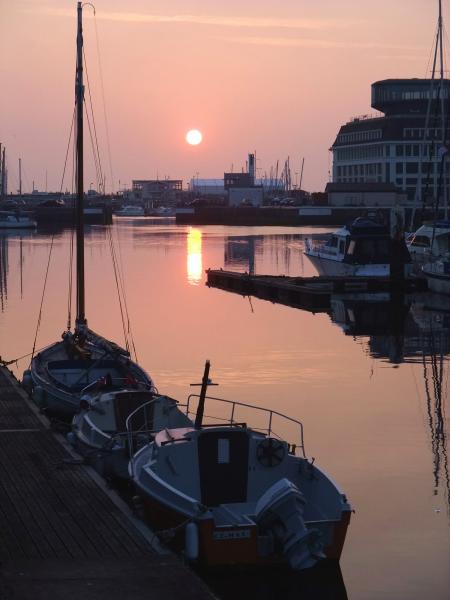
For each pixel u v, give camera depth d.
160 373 38.91
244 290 73.88
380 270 73.75
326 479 19.50
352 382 37.62
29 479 22.08
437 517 22.00
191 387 36.12
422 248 78.44
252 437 20.64
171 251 122.38
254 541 18.06
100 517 19.44
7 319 56.12
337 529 18.50
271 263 103.88
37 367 33.00
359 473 25.14
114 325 53.53
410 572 19.11
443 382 37.56
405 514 22.17
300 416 31.55
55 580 16.20
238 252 120.69
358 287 72.56
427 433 29.25
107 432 25.31
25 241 145.50
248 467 20.55
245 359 42.66
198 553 17.95
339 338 49.91
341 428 29.84
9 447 24.91
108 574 16.52
